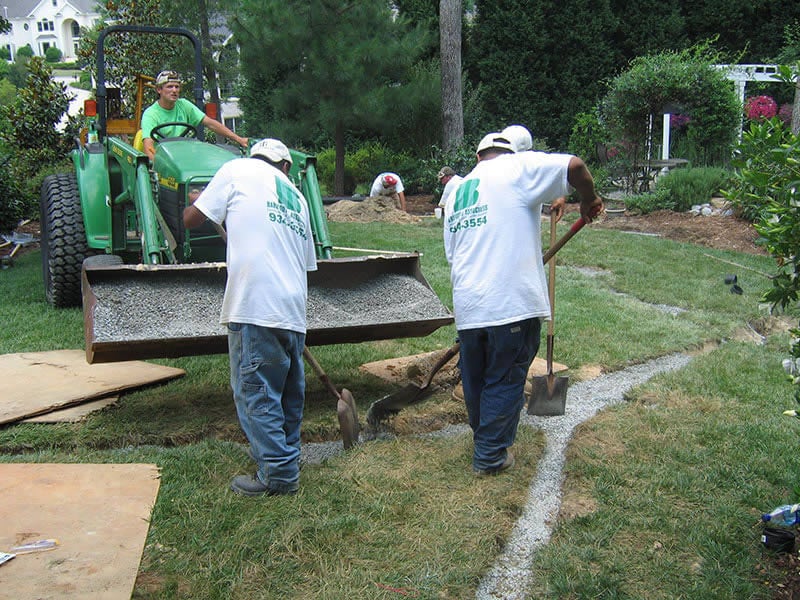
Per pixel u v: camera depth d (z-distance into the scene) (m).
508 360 3.44
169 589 2.62
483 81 17.53
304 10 13.53
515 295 3.36
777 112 15.71
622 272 8.17
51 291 6.47
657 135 13.71
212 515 3.10
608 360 5.30
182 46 13.66
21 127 11.99
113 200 6.20
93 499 3.02
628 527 3.10
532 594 2.71
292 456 3.30
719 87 13.51
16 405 4.09
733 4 17.31
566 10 16.80
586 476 3.54
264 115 17.62
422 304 4.42
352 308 4.41
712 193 12.22
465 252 3.48
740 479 3.48
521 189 3.38
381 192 12.91
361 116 14.39
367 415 4.14
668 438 3.96
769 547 2.92
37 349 5.34
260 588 2.67
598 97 17.08
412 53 14.16
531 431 4.09
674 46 17.39
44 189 6.82
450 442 3.93
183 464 3.54
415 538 3.00
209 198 3.29
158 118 5.90
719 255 9.15
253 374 3.21
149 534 2.93
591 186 3.37
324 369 5.04
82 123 11.89
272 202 3.29
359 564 2.82
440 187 13.48
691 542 2.98
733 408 4.38
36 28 71.69
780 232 2.77
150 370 4.79
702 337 5.86
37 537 2.73
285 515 3.12
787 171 2.81
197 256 5.48
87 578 2.49
